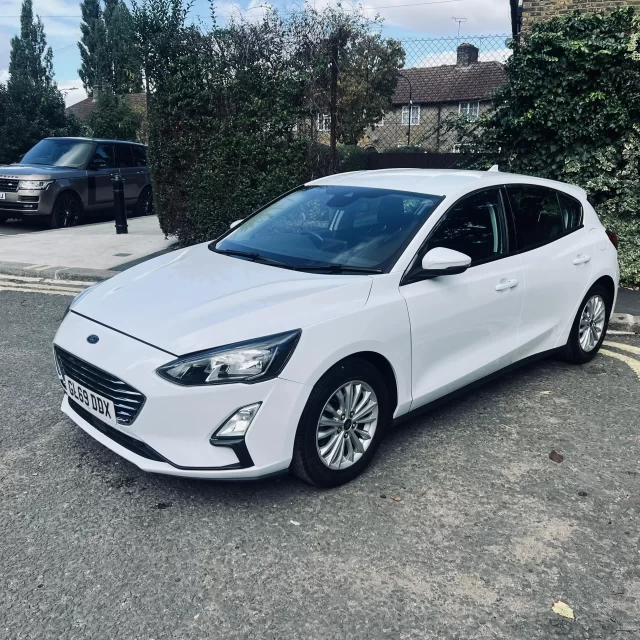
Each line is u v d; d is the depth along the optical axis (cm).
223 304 332
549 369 536
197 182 892
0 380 485
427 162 1198
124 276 401
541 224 479
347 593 269
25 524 310
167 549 294
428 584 275
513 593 271
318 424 326
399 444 398
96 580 273
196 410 297
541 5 931
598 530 316
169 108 877
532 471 370
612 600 268
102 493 337
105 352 318
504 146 860
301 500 334
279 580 276
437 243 391
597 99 771
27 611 255
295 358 309
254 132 870
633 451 397
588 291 520
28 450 380
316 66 903
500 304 425
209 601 262
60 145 1369
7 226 1327
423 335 371
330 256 389
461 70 2066
